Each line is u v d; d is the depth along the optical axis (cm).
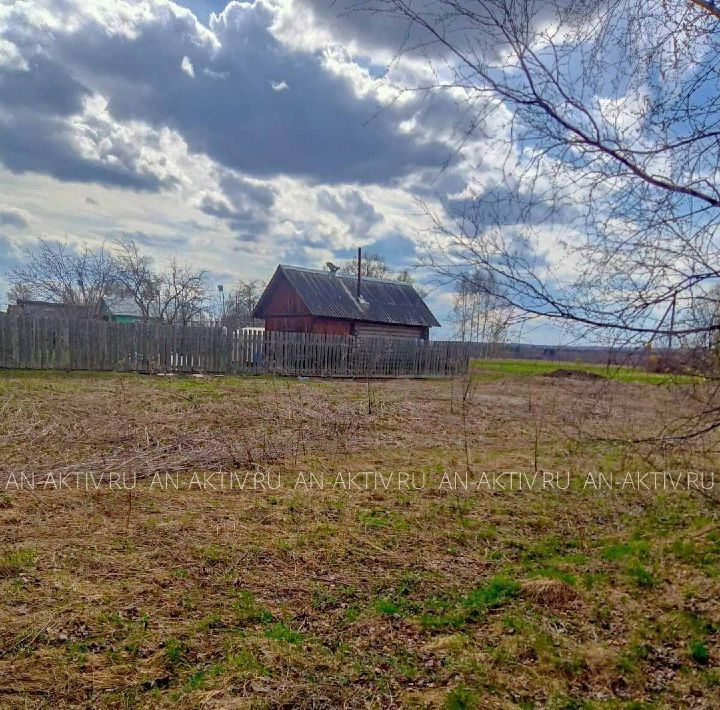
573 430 721
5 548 335
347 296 1952
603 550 385
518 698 229
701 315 200
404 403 1004
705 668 257
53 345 1189
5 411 710
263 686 224
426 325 2073
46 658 235
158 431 673
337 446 674
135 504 432
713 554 372
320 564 342
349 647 257
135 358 1282
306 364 1517
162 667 234
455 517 440
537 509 470
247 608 284
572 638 275
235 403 880
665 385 228
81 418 709
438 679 237
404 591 313
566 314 208
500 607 301
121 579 306
